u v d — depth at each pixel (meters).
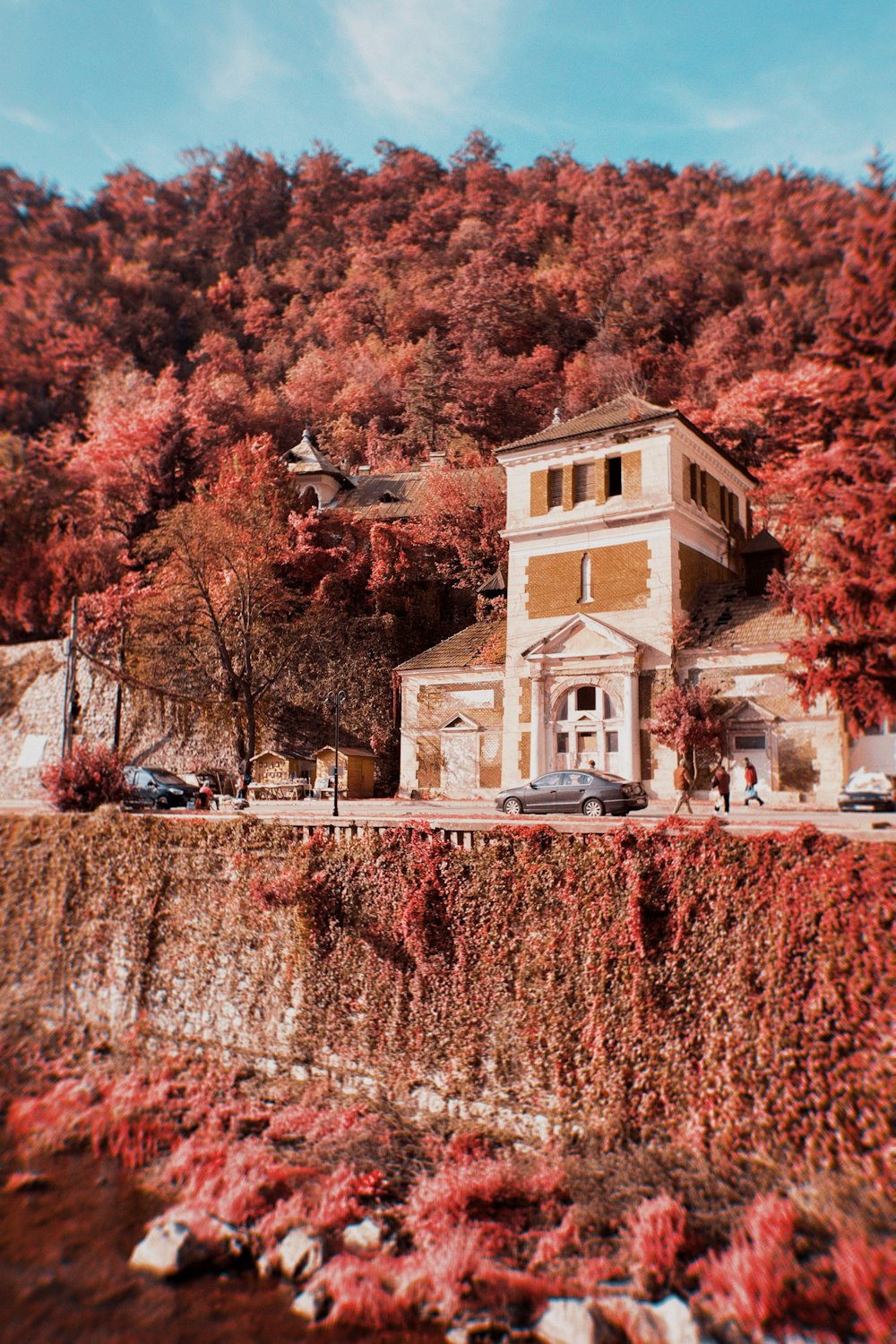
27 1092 15.37
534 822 14.67
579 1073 13.07
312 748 41.41
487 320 72.25
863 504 17.27
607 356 64.06
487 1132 13.38
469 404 67.19
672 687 28.11
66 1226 11.15
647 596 29.39
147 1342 8.89
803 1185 10.99
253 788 38.62
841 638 16.45
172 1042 17.16
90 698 45.16
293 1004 15.92
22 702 46.62
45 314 71.94
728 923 12.52
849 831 12.02
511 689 31.98
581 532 31.02
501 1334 8.97
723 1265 9.71
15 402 65.69
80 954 19.05
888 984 11.26
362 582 46.50
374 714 41.31
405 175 100.06
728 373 57.00
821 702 25.89
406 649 43.66
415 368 74.00
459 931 14.48
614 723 29.47
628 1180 11.76
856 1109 11.09
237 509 46.03
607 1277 9.85
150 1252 10.38
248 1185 11.88
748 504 36.91
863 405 18.50
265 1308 9.51
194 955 17.44
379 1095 14.65
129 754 43.91
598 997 13.16
